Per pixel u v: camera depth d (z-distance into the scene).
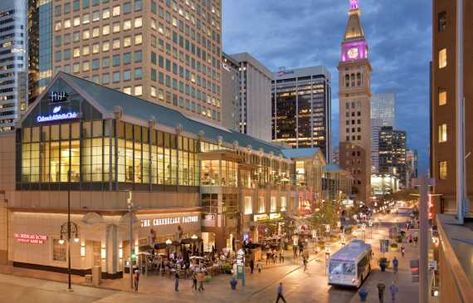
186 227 60.59
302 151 115.81
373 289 44.28
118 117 50.31
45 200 54.09
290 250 70.69
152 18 104.88
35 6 193.12
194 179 64.62
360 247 52.09
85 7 111.19
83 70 110.38
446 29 43.72
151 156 56.28
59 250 51.72
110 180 49.72
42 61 171.62
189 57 119.06
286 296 40.69
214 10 133.75
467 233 12.15
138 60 103.06
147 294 40.38
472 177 37.31
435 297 31.16
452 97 42.88
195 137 65.19
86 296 39.62
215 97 131.62
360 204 177.62
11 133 58.81
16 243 55.16
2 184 59.12
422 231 16.19
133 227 49.03
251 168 76.56
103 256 47.88
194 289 42.34
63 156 53.75
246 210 73.06
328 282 44.47
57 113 54.16
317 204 106.56
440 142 43.69
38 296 39.59
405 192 197.50
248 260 56.09
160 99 106.19
